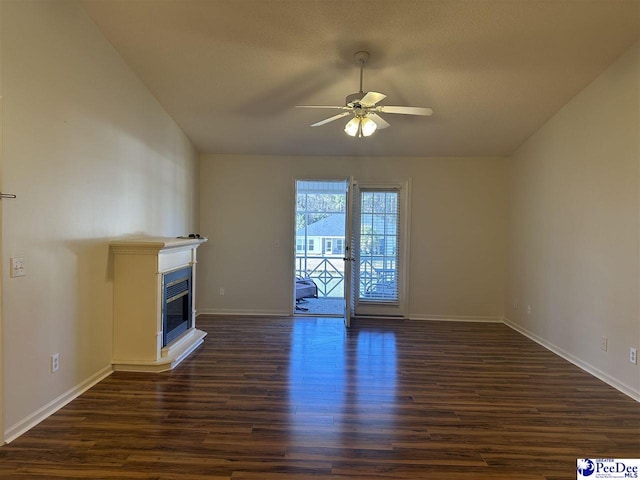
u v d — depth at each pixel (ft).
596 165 11.31
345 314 17.44
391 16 9.29
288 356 12.58
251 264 18.48
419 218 18.29
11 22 7.25
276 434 7.75
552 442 7.60
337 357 12.57
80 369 9.52
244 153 18.22
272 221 18.42
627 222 10.01
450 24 9.46
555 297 13.51
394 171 18.26
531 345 14.19
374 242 18.70
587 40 9.80
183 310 13.26
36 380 8.02
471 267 18.16
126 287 10.91
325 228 26.86
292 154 18.24
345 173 18.38
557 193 13.46
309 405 9.05
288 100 13.39
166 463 6.74
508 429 8.07
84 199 9.58
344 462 6.86
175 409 8.73
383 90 12.48
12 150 7.32
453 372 11.35
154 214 13.50
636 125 9.71
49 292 8.38
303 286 22.67
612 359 10.52
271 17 9.51
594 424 8.32
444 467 6.77
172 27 10.00
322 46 10.50
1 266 7.11
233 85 12.57
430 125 14.90
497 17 9.17
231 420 8.28
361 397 9.53
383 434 7.82
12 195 7.22
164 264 11.29
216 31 10.08
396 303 18.63
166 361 11.03
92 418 8.25
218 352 12.87
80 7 9.28
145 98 12.72
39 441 7.33
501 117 14.05
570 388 10.26
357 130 10.68
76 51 9.19
